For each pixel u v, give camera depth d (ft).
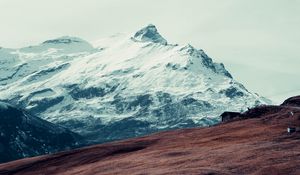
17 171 427.33
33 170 422.00
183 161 339.98
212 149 367.04
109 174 336.49
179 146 409.28
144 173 318.65
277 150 334.03
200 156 346.54
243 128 436.35
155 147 423.64
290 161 305.94
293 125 414.62
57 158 442.50
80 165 407.23
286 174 286.66
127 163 364.17
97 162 402.31
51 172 402.52
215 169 304.91
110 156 417.69
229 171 300.40
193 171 304.30
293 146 340.59
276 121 440.04
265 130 409.69
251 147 352.90
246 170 299.79
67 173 374.63
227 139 402.93
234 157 329.52
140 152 409.69
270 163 306.55
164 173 309.42
